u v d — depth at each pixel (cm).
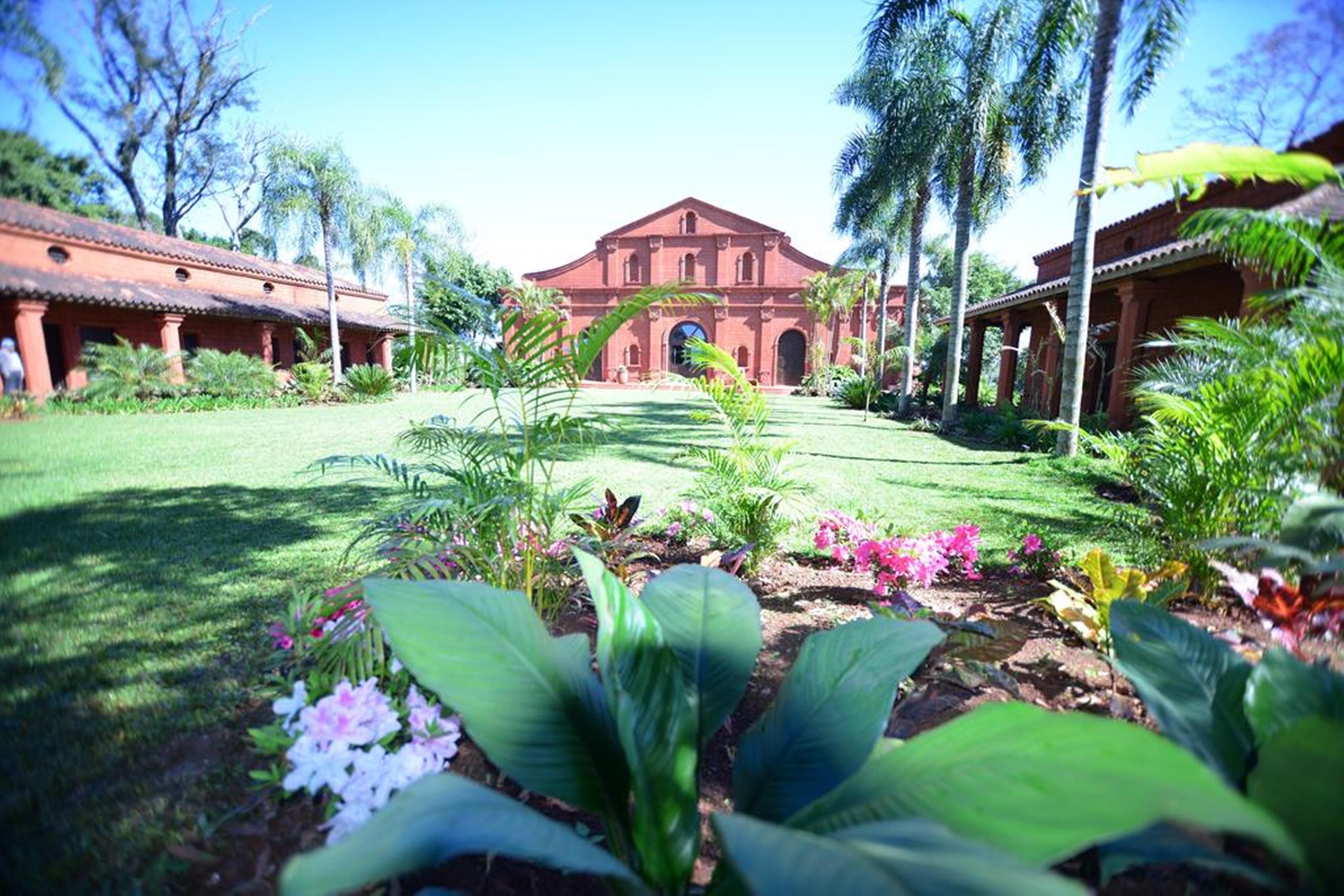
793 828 113
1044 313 1508
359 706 167
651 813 123
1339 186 177
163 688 229
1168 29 524
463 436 282
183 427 1078
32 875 142
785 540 444
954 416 1308
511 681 144
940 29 1122
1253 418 307
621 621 143
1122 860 120
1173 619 184
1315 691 137
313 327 1959
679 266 3086
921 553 335
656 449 921
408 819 98
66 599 284
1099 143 760
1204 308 971
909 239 1930
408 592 161
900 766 112
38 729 199
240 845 155
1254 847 147
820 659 168
